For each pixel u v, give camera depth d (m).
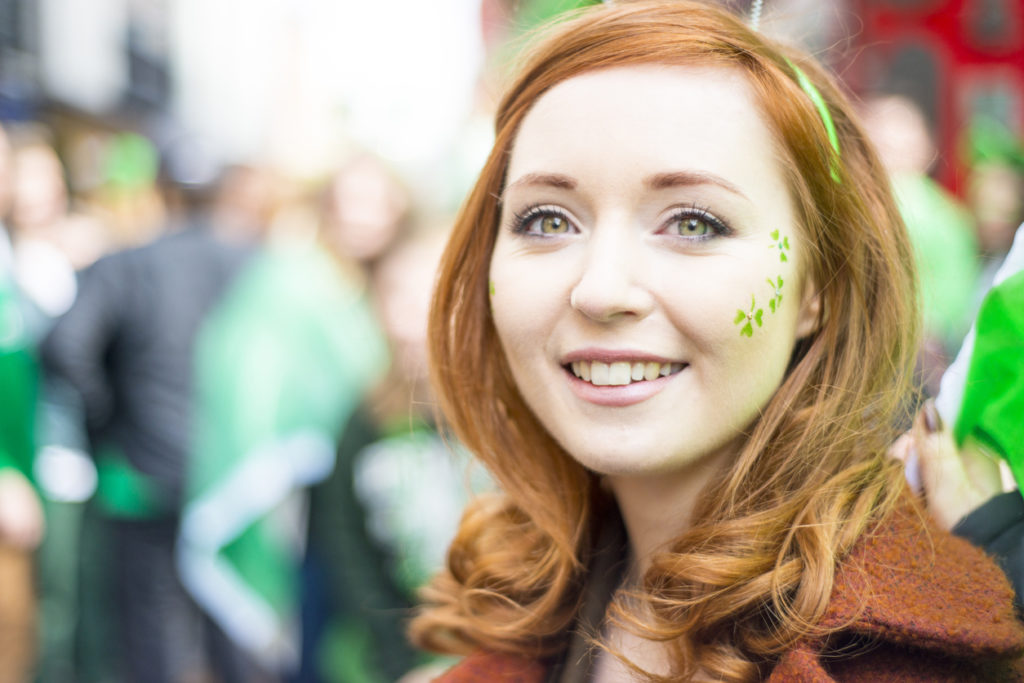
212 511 2.69
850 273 1.00
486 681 1.15
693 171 0.92
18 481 2.73
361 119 3.05
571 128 0.95
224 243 2.80
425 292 2.33
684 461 0.96
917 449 1.07
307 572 2.49
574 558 1.14
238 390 2.68
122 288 2.69
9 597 2.74
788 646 0.90
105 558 2.81
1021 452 0.99
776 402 0.99
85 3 5.12
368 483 2.29
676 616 0.96
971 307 1.66
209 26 5.89
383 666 2.31
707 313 0.92
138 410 2.70
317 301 2.71
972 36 2.70
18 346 2.70
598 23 0.98
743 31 0.98
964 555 0.94
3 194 2.97
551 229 0.99
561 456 1.17
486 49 2.71
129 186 3.46
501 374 1.18
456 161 2.77
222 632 2.77
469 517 1.29
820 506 0.94
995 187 2.13
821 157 0.97
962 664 0.89
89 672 2.85
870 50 2.65
